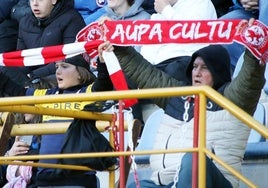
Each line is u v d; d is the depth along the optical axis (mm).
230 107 15484
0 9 30422
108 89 19906
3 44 30234
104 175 23312
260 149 22188
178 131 18812
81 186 20672
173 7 26109
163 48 25234
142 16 26984
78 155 16516
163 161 18703
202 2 26031
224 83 19359
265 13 25516
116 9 26938
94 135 17781
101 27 19062
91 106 18266
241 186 21953
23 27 28719
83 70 22328
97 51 18891
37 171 21625
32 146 21828
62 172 20422
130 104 17719
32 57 19109
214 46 19453
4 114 18469
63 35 28156
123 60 20109
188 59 24219
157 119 23047
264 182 22141
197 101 15875
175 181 17156
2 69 26031
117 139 18234
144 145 22703
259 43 17969
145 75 20188
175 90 15766
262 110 22844
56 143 20812
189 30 18625
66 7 28391
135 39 18906
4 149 18375
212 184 16938
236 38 18234
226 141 18297
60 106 21359
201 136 15781
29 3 30172
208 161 17000
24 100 16375
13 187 21953
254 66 18125
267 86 23750
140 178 22516
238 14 26250
